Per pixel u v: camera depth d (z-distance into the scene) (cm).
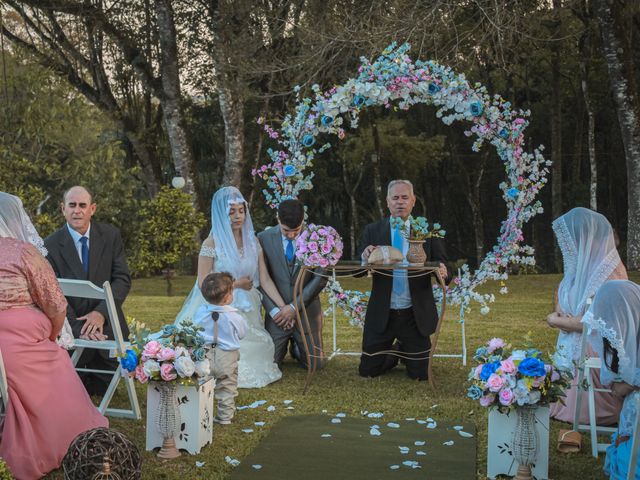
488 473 379
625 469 346
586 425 453
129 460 311
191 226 1302
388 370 635
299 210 626
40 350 383
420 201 2800
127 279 546
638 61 1850
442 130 2538
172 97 1730
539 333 793
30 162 1427
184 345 415
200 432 414
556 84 2131
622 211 2656
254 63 1441
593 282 449
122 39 1752
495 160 2736
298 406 514
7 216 411
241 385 571
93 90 1872
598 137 2653
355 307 673
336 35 1251
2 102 1459
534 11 1270
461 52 1301
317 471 385
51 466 376
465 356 643
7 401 368
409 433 449
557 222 470
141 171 2025
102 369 535
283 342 636
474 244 2833
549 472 386
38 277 386
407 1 1177
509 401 352
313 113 656
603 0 1462
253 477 376
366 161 2473
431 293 603
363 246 628
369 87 618
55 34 1755
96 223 547
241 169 1703
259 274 632
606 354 354
